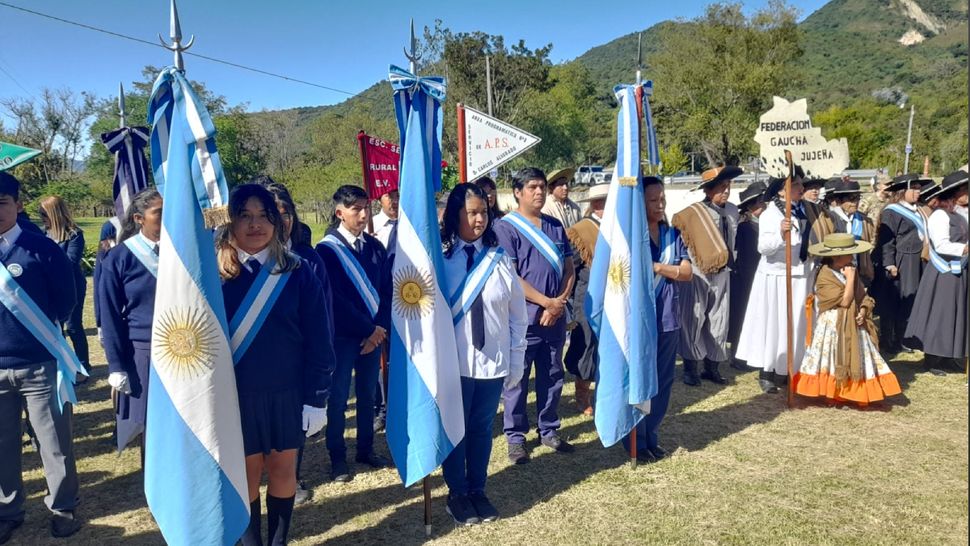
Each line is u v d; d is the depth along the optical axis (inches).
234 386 107.0
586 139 2009.1
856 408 213.8
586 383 215.9
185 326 102.6
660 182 174.7
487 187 214.7
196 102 105.3
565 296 176.1
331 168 1268.5
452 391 135.8
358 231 175.5
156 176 106.0
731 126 1525.6
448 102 1467.8
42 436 137.6
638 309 162.9
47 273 136.0
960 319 239.5
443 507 152.3
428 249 132.7
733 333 270.5
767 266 231.0
